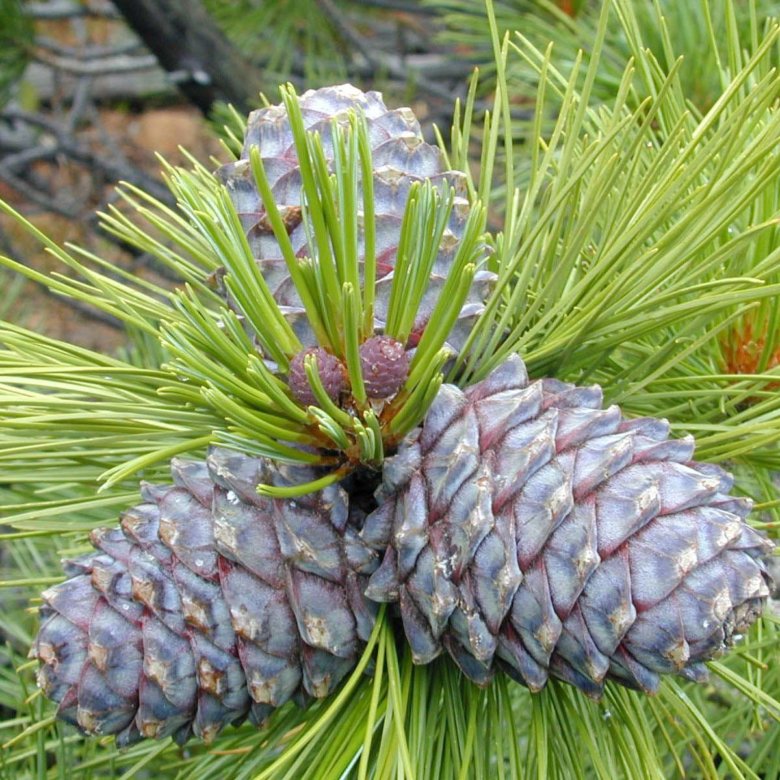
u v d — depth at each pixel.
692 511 0.36
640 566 0.36
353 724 0.38
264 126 0.40
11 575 0.64
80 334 1.34
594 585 0.36
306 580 0.37
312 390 0.36
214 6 1.06
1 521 0.38
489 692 0.39
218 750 0.44
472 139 1.04
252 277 0.36
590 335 0.39
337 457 0.37
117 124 1.90
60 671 0.38
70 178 1.49
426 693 0.38
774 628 0.44
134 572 0.38
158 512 0.38
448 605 0.36
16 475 0.41
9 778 0.47
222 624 0.37
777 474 0.47
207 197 0.39
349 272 0.36
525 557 0.36
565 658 0.36
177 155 1.82
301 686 0.38
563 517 0.36
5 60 1.09
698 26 0.61
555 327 0.41
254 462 0.38
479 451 0.37
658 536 0.36
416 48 1.35
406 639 0.38
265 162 0.39
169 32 0.90
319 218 0.35
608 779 0.37
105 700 0.37
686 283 0.40
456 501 0.36
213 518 0.38
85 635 0.38
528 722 0.51
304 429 0.37
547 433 0.36
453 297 0.36
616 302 0.39
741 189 0.42
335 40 1.10
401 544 0.36
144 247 0.43
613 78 0.62
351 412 0.36
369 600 0.38
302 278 0.36
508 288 0.41
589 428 0.37
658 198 0.39
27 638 0.54
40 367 0.38
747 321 0.44
